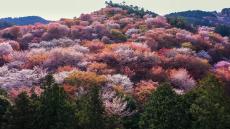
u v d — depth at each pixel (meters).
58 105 36.41
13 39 106.94
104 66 70.44
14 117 35.84
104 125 38.53
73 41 99.44
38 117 35.97
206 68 77.50
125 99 49.09
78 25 119.38
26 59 79.81
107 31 109.44
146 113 40.09
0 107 37.94
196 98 39.19
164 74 68.94
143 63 74.00
